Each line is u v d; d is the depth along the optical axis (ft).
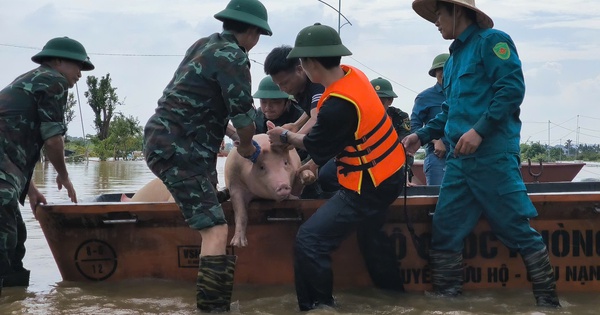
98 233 15.85
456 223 15.11
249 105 13.88
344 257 15.88
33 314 13.69
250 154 14.51
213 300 13.83
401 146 14.79
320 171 16.58
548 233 15.76
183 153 13.84
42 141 15.69
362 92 13.97
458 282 15.28
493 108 14.20
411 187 19.66
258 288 15.83
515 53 14.57
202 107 13.96
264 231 15.71
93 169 66.08
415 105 24.58
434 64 24.07
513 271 15.80
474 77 14.73
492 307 14.49
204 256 13.87
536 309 14.34
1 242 14.84
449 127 15.11
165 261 15.83
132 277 15.93
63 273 16.14
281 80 16.15
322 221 14.23
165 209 15.51
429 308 14.40
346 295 15.42
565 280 15.83
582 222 15.75
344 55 14.14
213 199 14.05
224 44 14.07
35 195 16.12
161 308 14.16
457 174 15.01
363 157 14.06
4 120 14.96
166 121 13.97
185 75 14.03
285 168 14.85
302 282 14.19
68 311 13.89
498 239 15.66
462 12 15.07
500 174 14.60
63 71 16.02
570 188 20.48
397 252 15.71
